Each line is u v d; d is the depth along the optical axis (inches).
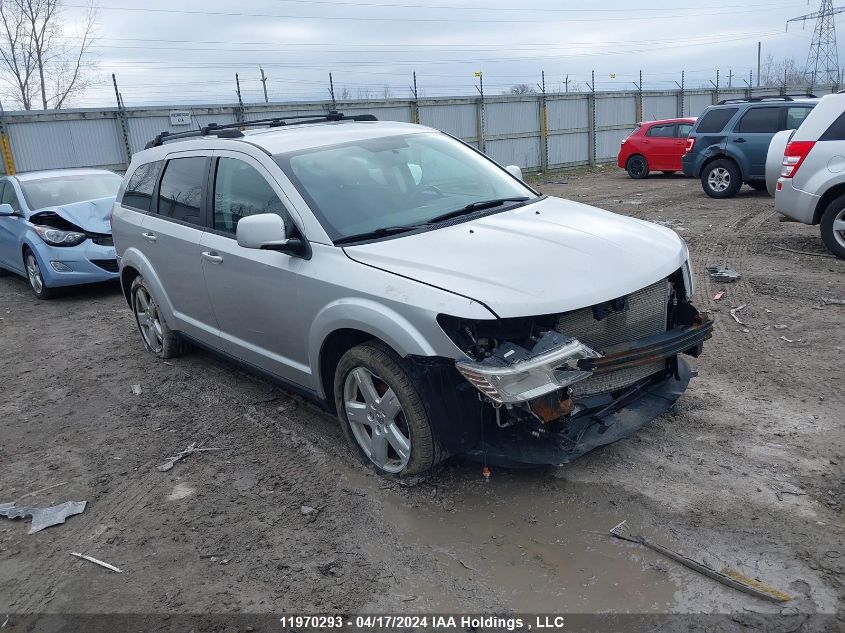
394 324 136.9
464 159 199.9
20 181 404.2
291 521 145.0
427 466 143.8
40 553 142.5
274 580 127.0
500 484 150.5
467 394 138.3
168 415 206.1
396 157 185.9
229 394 217.8
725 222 449.4
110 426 202.4
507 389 124.6
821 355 209.9
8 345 295.9
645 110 1229.1
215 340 206.5
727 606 111.0
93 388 234.5
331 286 151.2
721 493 140.8
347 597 121.0
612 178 899.4
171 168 221.0
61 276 358.0
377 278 143.3
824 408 175.0
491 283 133.3
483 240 150.4
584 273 138.6
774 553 121.9
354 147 184.7
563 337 130.6
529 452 138.4
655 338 147.7
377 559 130.3
